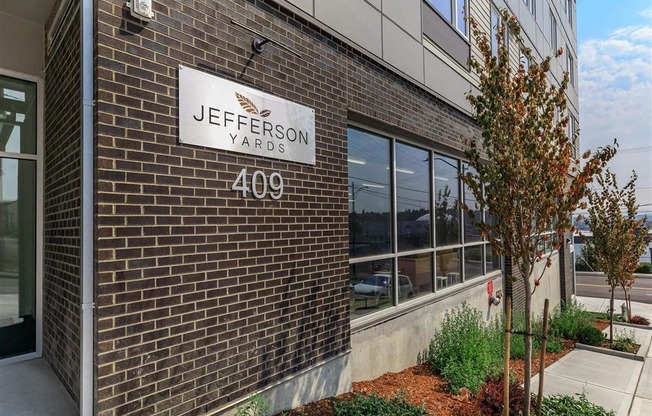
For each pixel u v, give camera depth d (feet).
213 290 10.59
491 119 11.79
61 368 11.11
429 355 20.81
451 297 23.90
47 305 12.89
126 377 8.73
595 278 88.28
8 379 11.39
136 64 9.21
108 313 8.52
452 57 24.90
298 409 12.58
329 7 15.14
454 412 13.69
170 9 9.95
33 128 13.66
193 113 10.28
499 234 12.00
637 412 17.75
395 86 19.19
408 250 21.03
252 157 11.86
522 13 37.60
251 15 12.10
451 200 25.99
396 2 19.43
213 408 10.42
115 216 8.71
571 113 57.57
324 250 14.42
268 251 12.23
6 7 12.42
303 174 13.67
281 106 12.91
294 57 13.56
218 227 10.79
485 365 18.03
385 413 12.15
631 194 32.35
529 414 12.42
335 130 15.26
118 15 8.96
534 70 12.03
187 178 10.10
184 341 9.84
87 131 8.59
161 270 9.45
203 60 10.64
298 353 13.11
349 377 15.19
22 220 13.51
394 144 20.11
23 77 13.34
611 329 30.17
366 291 17.65
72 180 10.09
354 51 16.52
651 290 71.46
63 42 11.16
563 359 25.23
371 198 18.39
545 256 42.19
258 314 11.82
